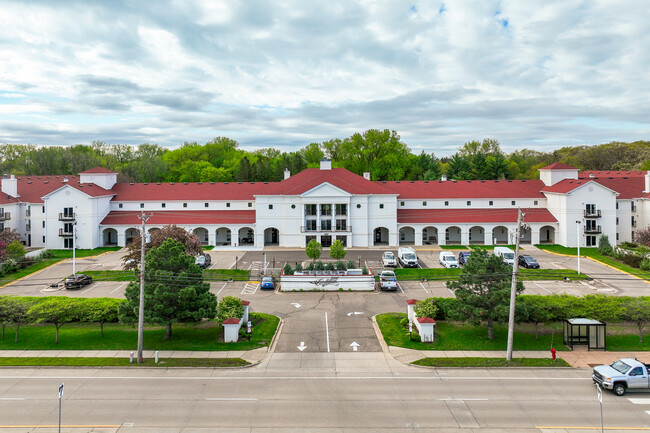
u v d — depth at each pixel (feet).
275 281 201.16
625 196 279.49
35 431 85.56
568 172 291.58
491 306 131.54
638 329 142.92
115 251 269.03
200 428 86.58
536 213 282.97
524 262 219.20
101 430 86.02
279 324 149.38
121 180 424.05
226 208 295.89
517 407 94.99
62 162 450.30
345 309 165.17
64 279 206.80
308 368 116.06
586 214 268.41
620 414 91.76
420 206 292.61
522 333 140.05
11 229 260.21
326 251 260.42
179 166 483.92
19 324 141.59
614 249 244.22
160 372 113.80
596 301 135.33
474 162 415.44
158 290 127.75
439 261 233.35
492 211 287.07
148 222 283.38
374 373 112.98
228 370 115.24
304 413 92.38
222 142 584.81
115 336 139.13
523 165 544.62
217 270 218.38
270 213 277.85
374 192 275.59
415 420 89.45
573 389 103.86
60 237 275.59
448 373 113.29
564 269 215.72
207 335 139.95
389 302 173.68
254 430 85.87
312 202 271.69
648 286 190.39
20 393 102.01
